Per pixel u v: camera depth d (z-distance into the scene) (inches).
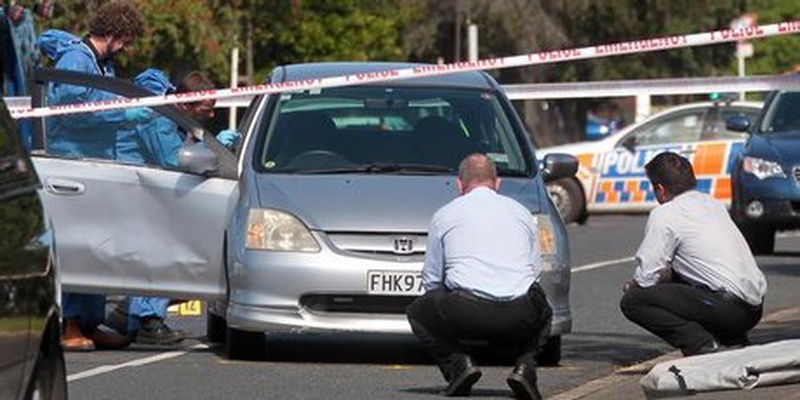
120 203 1263.5
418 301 1111.6
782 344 1067.9
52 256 855.7
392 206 1228.5
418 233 1216.8
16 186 821.2
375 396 1119.6
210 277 1268.5
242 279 1227.9
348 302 1215.6
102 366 1250.6
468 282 1091.9
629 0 4874.5
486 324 1091.3
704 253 1147.9
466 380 1103.6
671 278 1169.4
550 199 1285.7
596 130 5201.8
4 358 777.6
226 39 3120.1
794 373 1032.8
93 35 1392.7
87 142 1283.2
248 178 1270.9
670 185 1168.2
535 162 1320.1
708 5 4953.3
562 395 1114.7
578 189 2829.7
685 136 2923.2
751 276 1153.4
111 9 1387.8
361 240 1218.0
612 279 1902.1
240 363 1266.0
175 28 2874.0
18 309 796.6
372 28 4045.3
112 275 1268.5
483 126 1337.4
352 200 1235.2
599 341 1397.6
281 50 3912.4
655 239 1152.2
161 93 1432.1
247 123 1344.7
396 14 4404.5
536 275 1114.7
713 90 1221.7
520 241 1106.7
